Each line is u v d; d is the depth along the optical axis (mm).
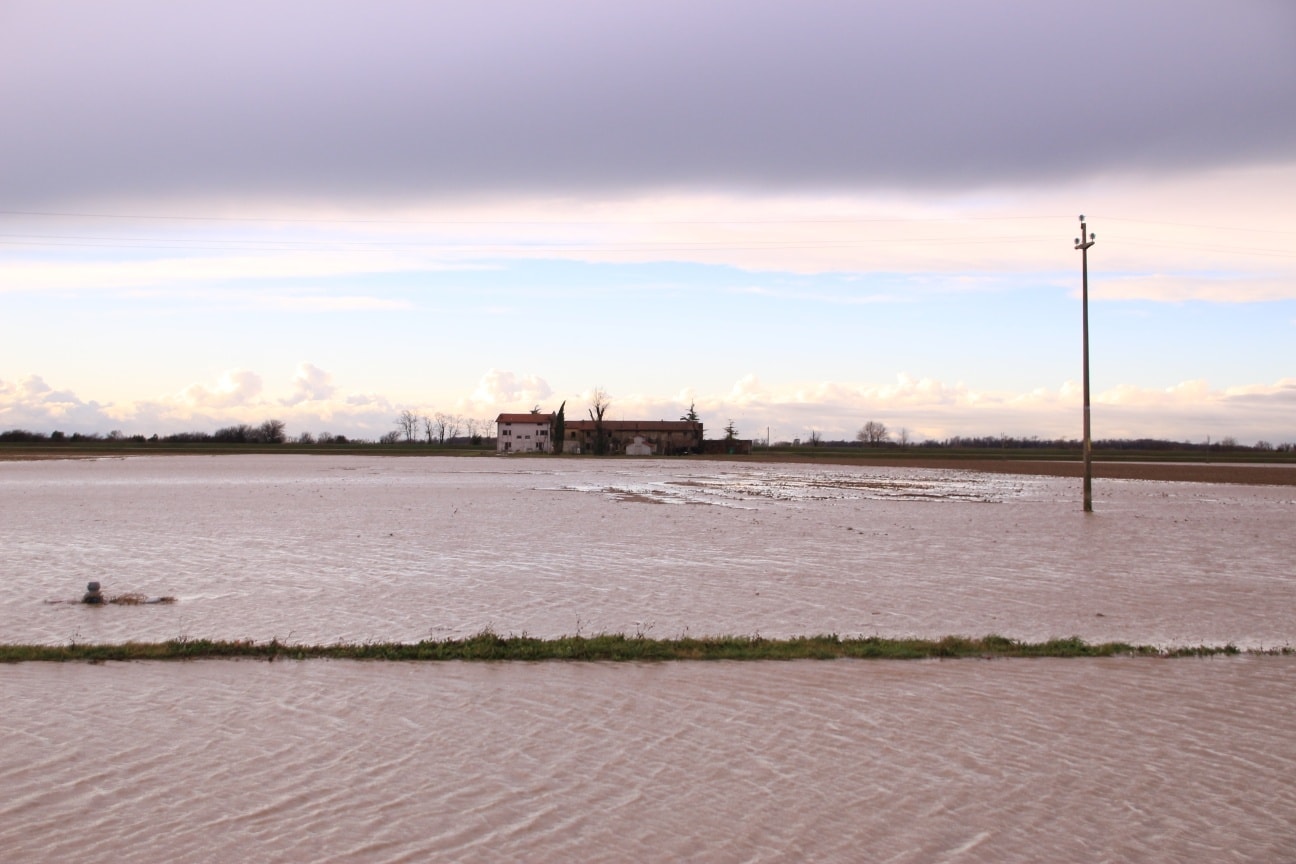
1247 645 17984
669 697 13523
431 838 8992
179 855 8609
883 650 16109
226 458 136875
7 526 38656
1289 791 10273
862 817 9531
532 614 20875
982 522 43625
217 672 14703
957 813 9641
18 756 10984
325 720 12375
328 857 8602
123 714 12547
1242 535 38500
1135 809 9789
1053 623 20219
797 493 65312
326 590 23766
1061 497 63219
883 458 164250
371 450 197125
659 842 8953
